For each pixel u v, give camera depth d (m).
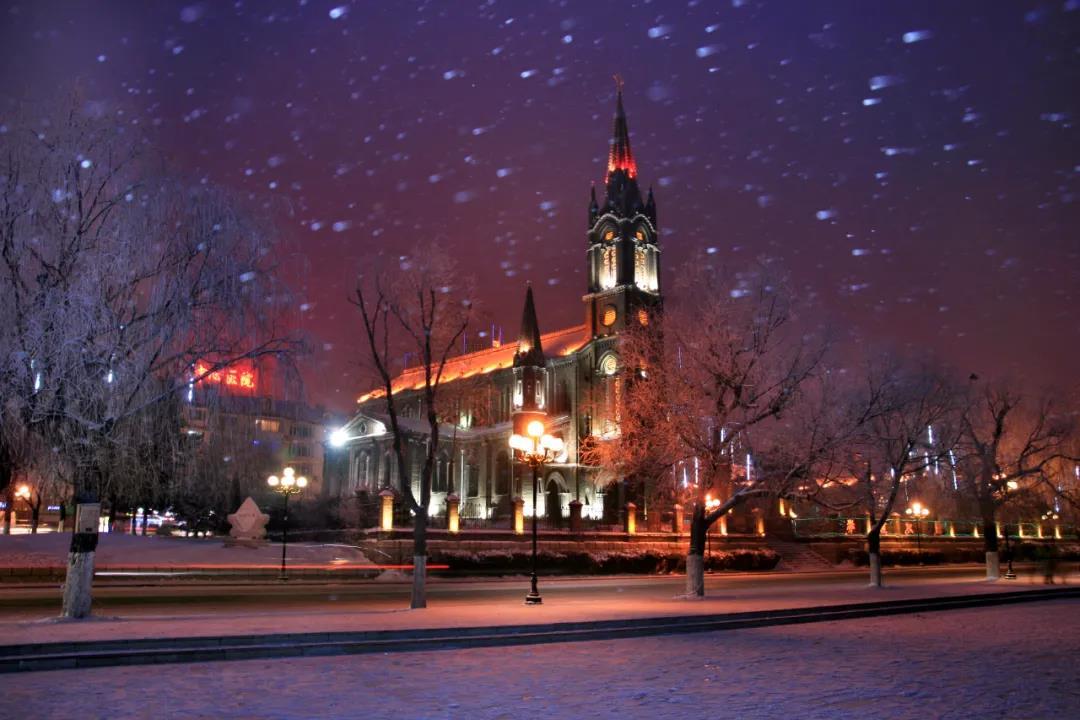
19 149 19.19
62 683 13.27
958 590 36.75
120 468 20.84
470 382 93.75
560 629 20.38
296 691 12.90
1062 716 11.66
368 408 91.06
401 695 12.70
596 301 91.81
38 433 19.05
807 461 33.38
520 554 53.88
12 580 37.06
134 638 15.85
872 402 34.97
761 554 67.50
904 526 85.88
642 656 17.38
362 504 65.06
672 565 61.41
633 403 38.44
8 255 18.50
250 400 22.88
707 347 33.91
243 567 43.44
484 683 13.84
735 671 15.41
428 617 21.84
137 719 10.73
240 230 21.41
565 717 11.26
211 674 14.40
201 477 23.69
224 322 21.02
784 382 33.78
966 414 44.72
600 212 94.12
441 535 54.50
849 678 14.71
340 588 38.59
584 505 83.75
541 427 29.73
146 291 20.19
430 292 28.28
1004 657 17.72
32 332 17.95
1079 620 26.67
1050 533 95.06
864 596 32.75
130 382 19.39
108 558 45.38
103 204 19.92
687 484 37.44
